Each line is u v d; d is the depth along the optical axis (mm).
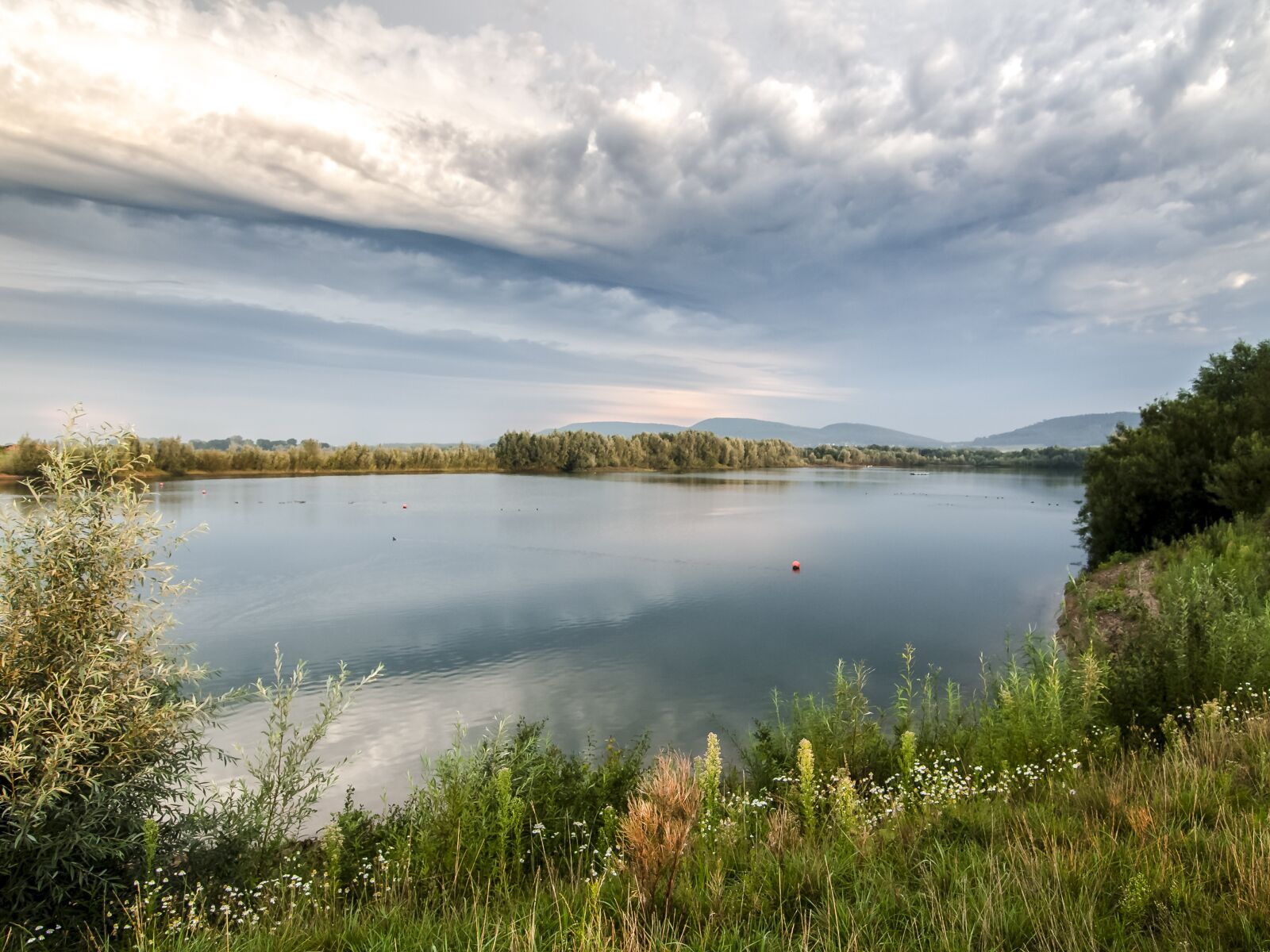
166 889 5312
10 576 5379
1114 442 37688
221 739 14859
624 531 57656
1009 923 3152
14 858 4684
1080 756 6574
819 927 3355
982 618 27562
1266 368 29953
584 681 19766
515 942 3445
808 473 181875
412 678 20047
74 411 5840
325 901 5324
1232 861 3467
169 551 6219
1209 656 7691
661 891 3812
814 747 8797
